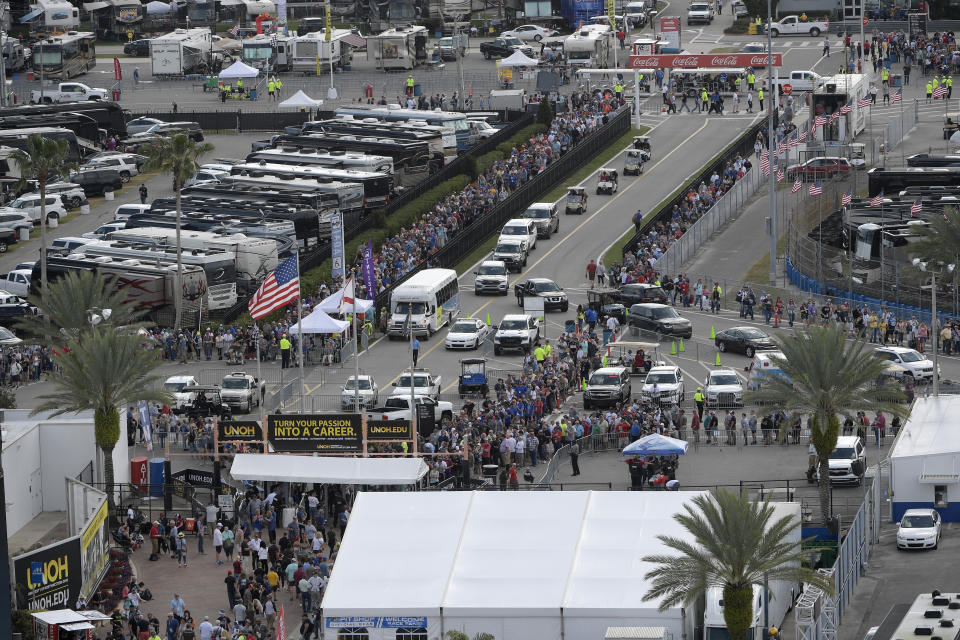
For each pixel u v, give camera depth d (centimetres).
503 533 17962
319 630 17725
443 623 16662
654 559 15950
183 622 17175
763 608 16750
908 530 18938
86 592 18212
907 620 15238
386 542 17938
